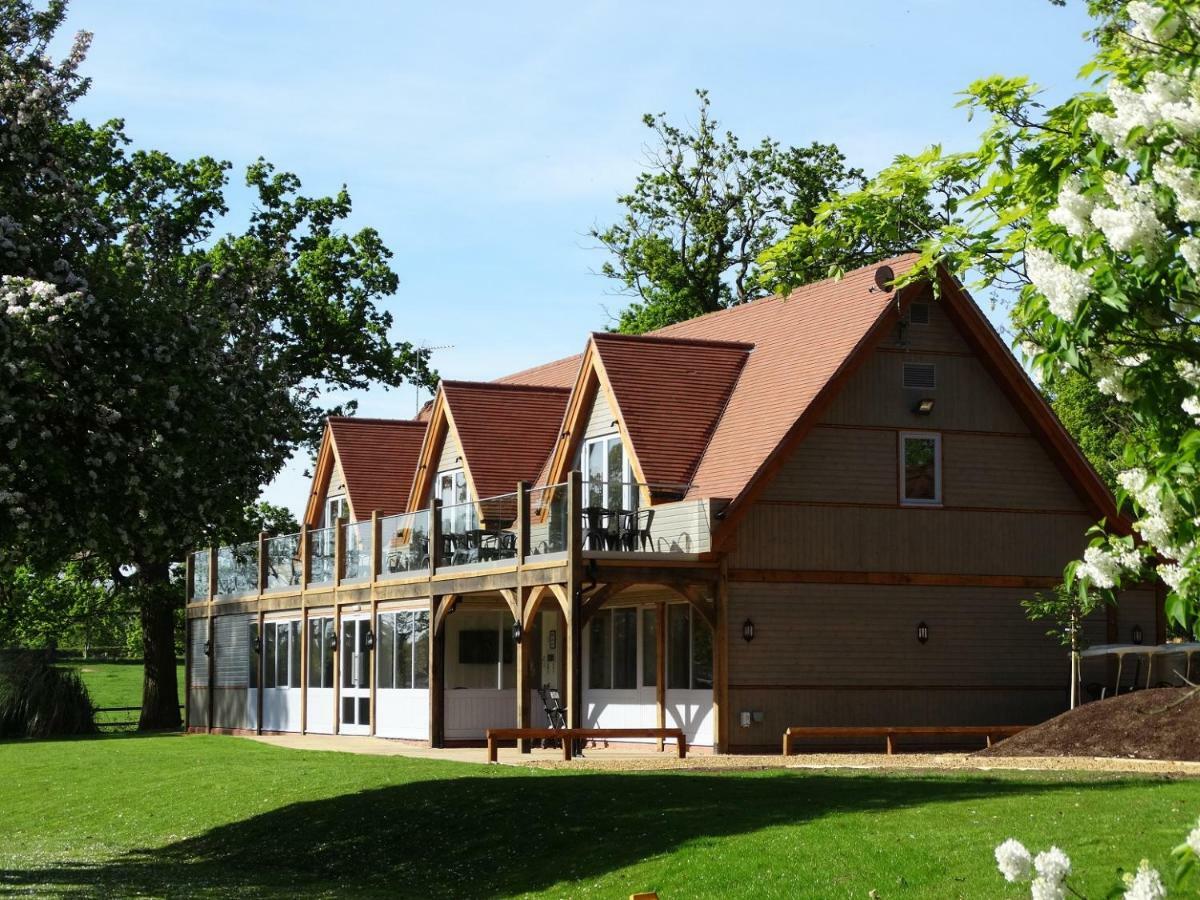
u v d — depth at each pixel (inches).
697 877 591.5
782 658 1137.4
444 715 1278.3
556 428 1438.2
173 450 772.0
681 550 1138.7
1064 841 553.9
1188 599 279.0
